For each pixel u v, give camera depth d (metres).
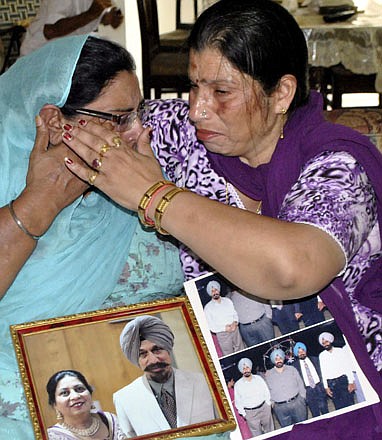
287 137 1.26
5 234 1.21
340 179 1.17
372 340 1.29
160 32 5.23
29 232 1.21
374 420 1.26
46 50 1.24
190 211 1.12
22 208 1.21
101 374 1.20
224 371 1.26
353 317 1.26
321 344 1.26
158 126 1.45
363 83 4.20
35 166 1.23
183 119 1.44
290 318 1.27
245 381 1.26
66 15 4.32
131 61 1.28
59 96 1.22
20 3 4.43
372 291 1.29
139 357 1.23
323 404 1.25
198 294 1.29
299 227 1.10
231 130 1.23
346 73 4.18
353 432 1.26
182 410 1.21
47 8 4.32
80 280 1.32
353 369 1.25
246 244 1.08
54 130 1.25
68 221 1.27
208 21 1.18
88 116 1.25
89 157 1.18
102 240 1.32
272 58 1.18
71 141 1.18
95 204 1.31
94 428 1.18
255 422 1.25
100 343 1.22
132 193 1.16
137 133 1.28
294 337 1.26
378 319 1.29
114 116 1.25
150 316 1.26
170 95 5.37
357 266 1.26
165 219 1.13
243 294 1.28
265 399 1.25
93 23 4.32
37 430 1.15
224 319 1.28
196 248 1.12
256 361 1.26
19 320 1.31
